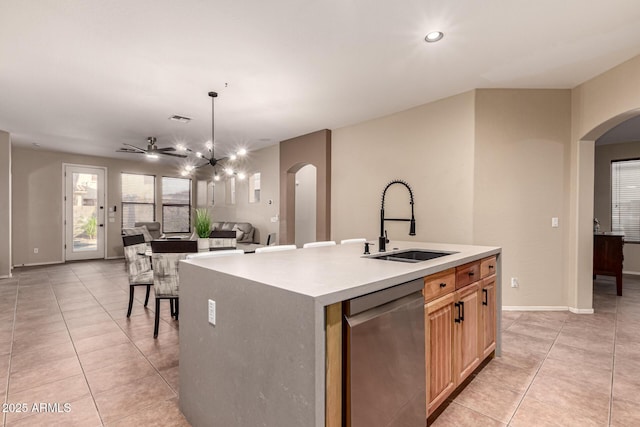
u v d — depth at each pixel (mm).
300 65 3123
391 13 2338
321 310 1102
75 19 2381
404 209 4375
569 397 1991
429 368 1702
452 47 2812
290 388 1164
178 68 3176
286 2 2205
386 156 4590
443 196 3973
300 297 1124
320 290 1164
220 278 1529
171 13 2314
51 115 4645
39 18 2367
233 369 1441
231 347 1454
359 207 4941
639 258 5887
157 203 8727
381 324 1344
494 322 2521
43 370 2326
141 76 3354
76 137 5945
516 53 2914
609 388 2088
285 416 1184
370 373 1285
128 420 1782
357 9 2291
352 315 1234
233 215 7984
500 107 3689
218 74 3312
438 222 4016
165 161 8469
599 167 6258
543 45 2777
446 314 1867
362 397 1244
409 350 1515
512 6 2262
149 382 2174
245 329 1371
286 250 2609
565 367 2373
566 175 3695
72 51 2848
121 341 2844
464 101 3791
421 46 2791
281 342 1199
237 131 5574
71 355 2568
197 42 2711
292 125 5168
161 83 3531
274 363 1228
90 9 2264
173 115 4641
